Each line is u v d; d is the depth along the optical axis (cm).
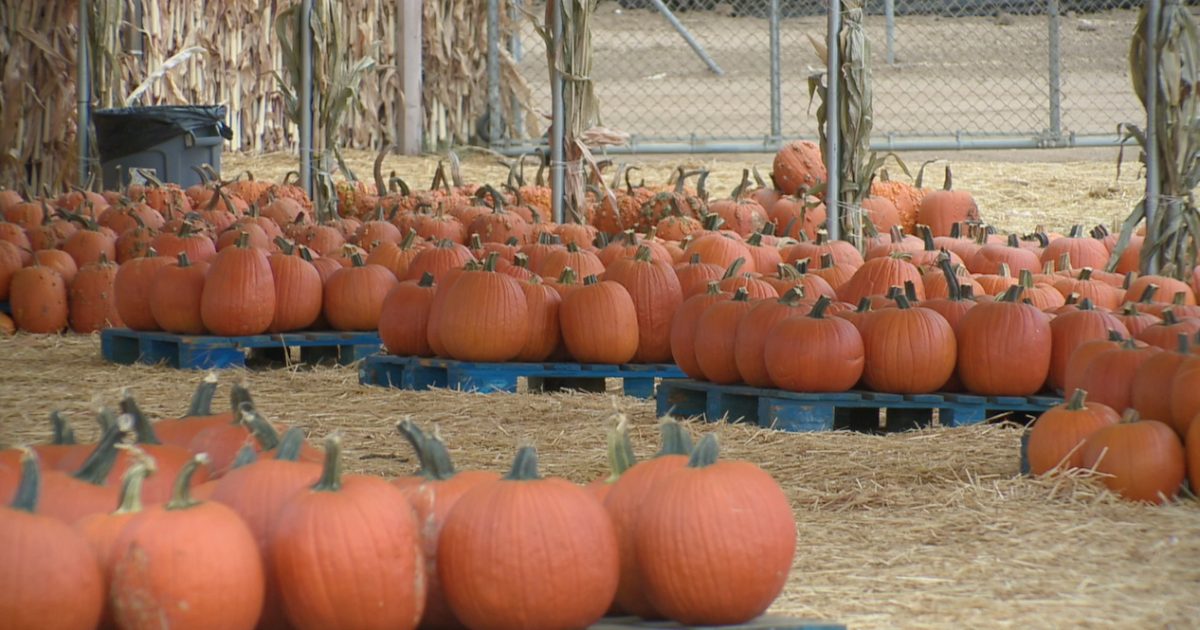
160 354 1449
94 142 2598
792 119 3803
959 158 3228
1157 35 1525
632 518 534
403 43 3594
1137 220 1584
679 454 564
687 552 509
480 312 1254
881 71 4156
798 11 4766
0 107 2692
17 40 2688
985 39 4384
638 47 4519
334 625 473
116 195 2150
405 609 482
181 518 460
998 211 2589
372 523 479
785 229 2077
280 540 476
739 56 4403
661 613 531
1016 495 842
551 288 1309
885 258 1390
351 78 2241
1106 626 598
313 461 562
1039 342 1104
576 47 2030
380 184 2238
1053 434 873
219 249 1753
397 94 3659
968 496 843
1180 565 696
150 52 3319
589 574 497
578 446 1012
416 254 1596
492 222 1906
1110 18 4516
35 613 428
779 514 524
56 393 1216
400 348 1338
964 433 1048
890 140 3192
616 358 1271
